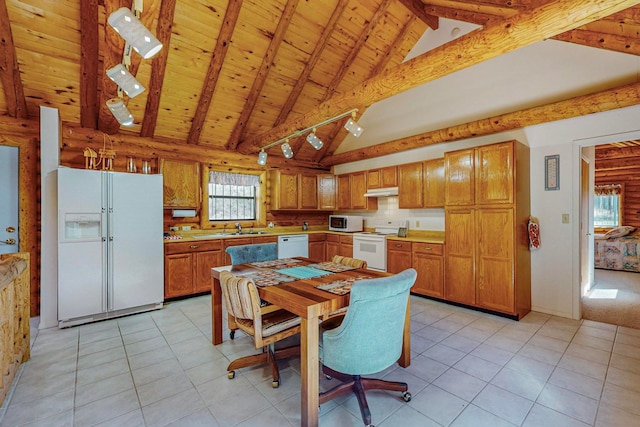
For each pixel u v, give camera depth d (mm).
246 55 3900
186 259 4102
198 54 3645
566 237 3357
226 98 4320
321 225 6527
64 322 3113
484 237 3500
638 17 2285
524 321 3258
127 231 3469
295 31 3904
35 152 3504
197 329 3092
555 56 3307
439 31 4344
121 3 1870
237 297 1977
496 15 3133
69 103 3613
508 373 2234
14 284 2176
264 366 2363
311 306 1655
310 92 4766
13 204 3408
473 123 3822
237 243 4598
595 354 2506
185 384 2111
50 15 2881
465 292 3689
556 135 3402
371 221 5688
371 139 5457
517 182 3281
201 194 4828
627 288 4531
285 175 5629
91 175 3252
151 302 3639
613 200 7785
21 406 1860
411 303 3912
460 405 1876
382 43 4500
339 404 1913
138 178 3555
